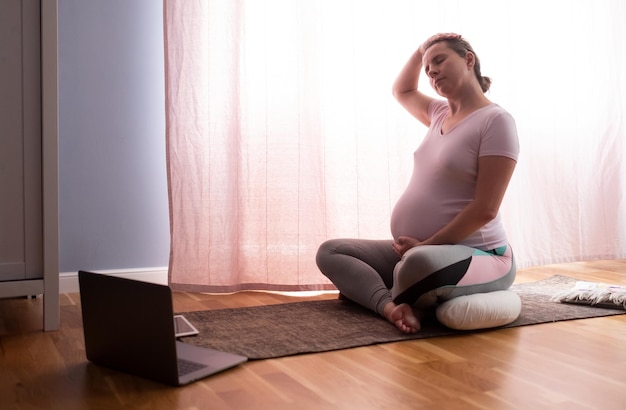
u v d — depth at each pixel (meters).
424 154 2.33
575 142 3.46
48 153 2.03
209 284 2.73
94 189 2.79
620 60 3.62
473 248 2.12
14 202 2.02
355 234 2.93
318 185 2.84
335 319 2.15
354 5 2.92
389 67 2.98
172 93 2.72
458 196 2.18
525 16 3.35
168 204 2.87
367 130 2.95
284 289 2.79
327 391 1.45
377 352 1.78
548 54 3.42
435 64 2.25
